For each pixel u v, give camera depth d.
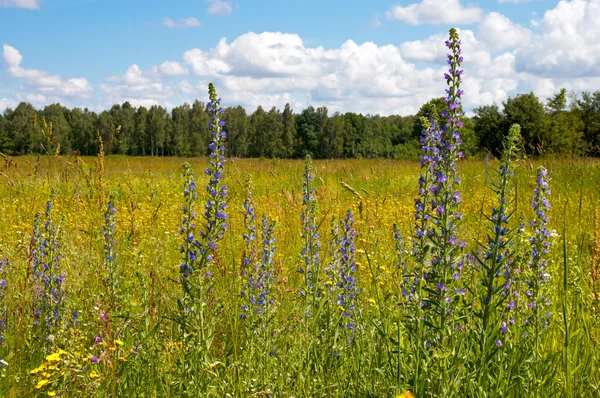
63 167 10.45
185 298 3.86
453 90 3.45
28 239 6.62
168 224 8.91
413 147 92.69
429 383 3.11
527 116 40.69
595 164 14.48
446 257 3.31
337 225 4.81
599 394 3.32
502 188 3.35
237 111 129.88
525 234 4.10
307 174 4.93
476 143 45.03
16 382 3.55
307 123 119.62
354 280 4.55
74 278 5.15
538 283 3.88
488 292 3.27
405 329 3.57
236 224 8.07
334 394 3.50
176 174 19.38
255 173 17.12
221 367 3.53
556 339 3.84
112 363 3.28
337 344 4.04
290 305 4.88
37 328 4.31
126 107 110.56
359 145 119.81
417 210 3.63
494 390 3.15
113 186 13.05
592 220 7.95
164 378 3.46
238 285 4.41
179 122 114.38
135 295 4.89
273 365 3.73
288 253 7.06
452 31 3.45
